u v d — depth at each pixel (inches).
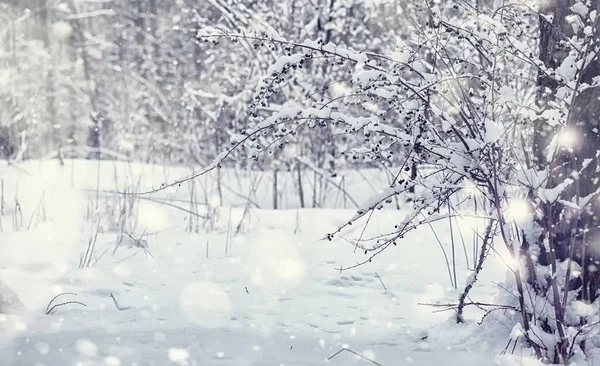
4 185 376.2
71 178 410.9
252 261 257.4
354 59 142.9
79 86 761.6
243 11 473.7
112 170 447.5
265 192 466.0
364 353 140.2
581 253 145.0
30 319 160.9
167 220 331.9
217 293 207.9
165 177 443.8
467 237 286.4
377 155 145.2
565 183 134.6
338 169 475.5
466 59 152.4
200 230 315.0
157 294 203.2
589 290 144.4
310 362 130.1
